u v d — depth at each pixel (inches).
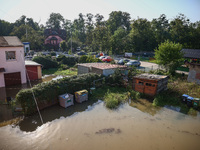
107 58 1395.2
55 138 336.8
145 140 336.8
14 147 306.5
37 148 304.5
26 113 426.9
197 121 424.8
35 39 2159.2
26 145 313.0
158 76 653.3
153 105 524.1
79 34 3048.7
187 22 1843.0
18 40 740.7
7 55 678.5
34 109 442.3
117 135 351.9
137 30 2041.1
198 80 723.4
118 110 482.0
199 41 1776.6
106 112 466.0
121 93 616.7
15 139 331.3
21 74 729.6
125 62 1278.3
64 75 932.6
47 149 302.4
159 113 466.9
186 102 535.2
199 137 353.4
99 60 1238.9
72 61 1282.0
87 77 626.5
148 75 682.2
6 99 495.5
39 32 2903.5
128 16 2984.7
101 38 2059.5
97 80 662.5
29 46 1993.1
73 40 2301.9
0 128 368.8
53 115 439.2
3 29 2461.9
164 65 967.0
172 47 933.2
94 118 426.9
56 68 1142.3
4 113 438.6
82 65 854.5
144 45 2103.8
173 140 339.9
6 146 308.7
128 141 331.9
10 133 351.3
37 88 455.2
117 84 689.6
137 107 507.5
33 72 813.9
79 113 455.5
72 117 430.3
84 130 368.5
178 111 483.2
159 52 969.5
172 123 410.9
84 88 609.6
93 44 2167.8
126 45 2095.2
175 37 1888.5
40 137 339.6
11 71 694.5
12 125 383.6
